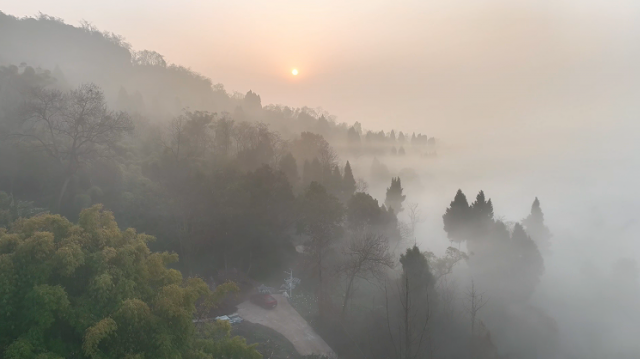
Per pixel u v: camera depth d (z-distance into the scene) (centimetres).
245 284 4297
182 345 1709
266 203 4584
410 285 3488
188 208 4253
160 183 4694
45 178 4519
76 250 1563
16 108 4875
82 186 4494
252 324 3550
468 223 5384
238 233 4381
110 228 1870
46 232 1565
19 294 1434
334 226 4178
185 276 4150
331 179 6981
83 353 1460
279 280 4516
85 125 4503
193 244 4241
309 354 3212
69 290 1572
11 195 3888
